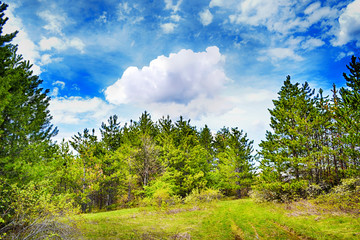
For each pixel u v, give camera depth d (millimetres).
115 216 18578
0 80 9203
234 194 41062
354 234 10039
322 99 24781
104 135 35469
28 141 13727
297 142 21234
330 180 22438
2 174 10320
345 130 17453
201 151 34094
